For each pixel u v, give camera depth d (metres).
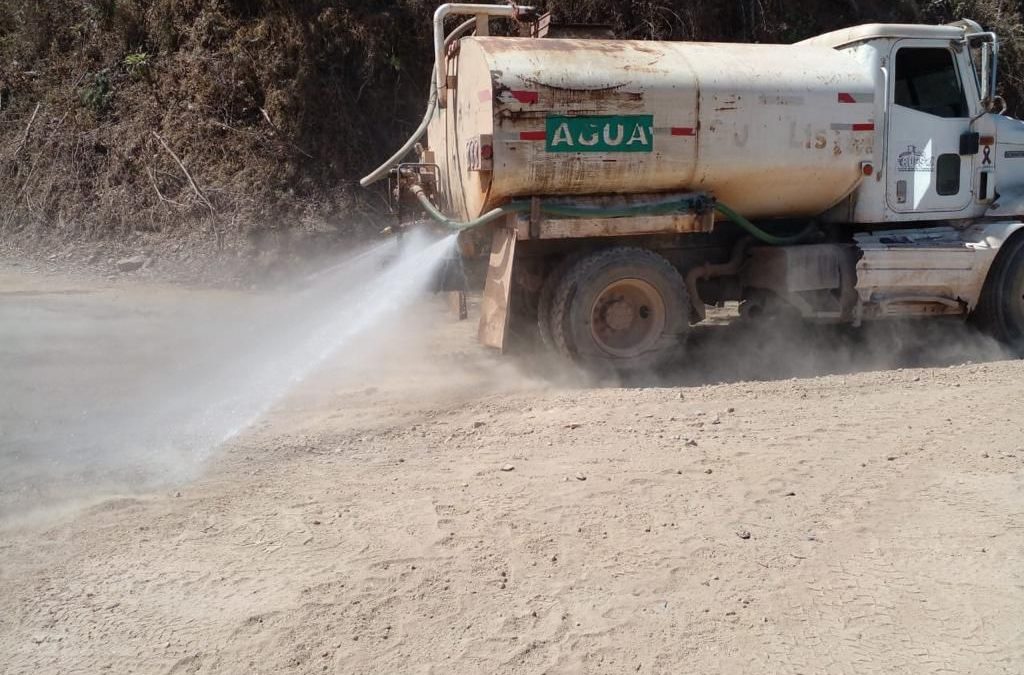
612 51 7.25
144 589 3.92
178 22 14.78
